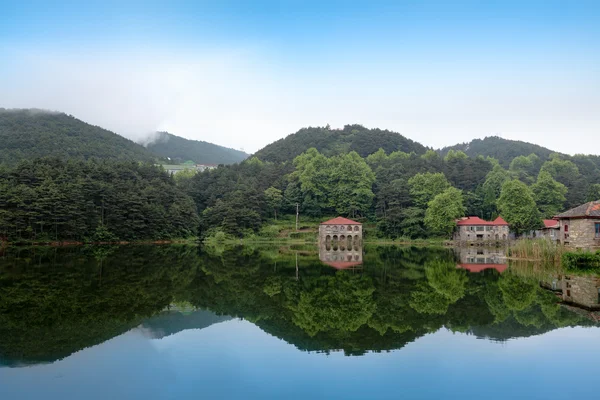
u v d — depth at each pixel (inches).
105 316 840.3
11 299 1003.3
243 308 937.5
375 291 1170.0
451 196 4286.4
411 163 6845.5
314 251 3102.9
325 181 5565.9
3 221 2982.3
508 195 3941.9
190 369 564.1
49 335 707.4
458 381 521.3
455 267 1817.2
